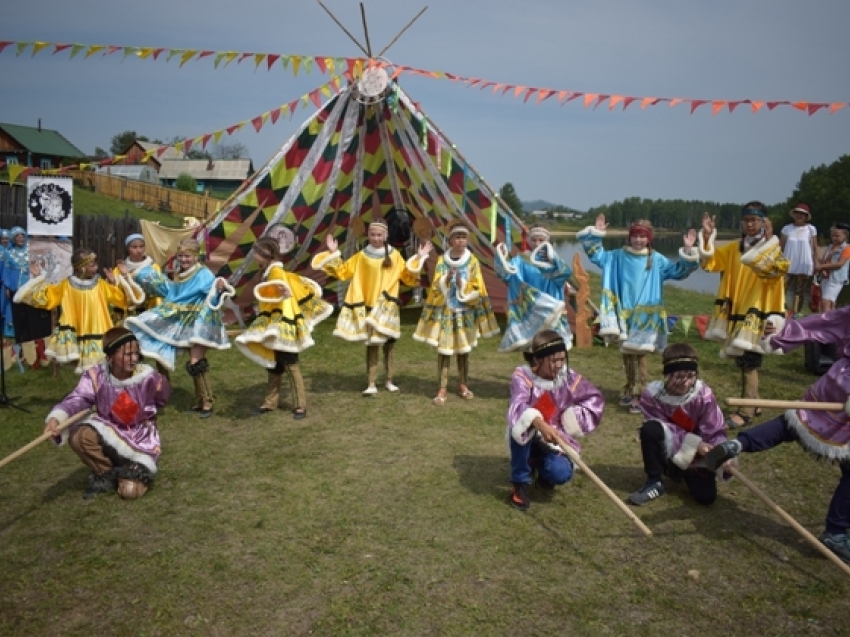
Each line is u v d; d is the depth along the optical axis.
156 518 4.75
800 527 4.11
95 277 7.22
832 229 11.37
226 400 7.52
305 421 6.78
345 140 10.07
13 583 3.97
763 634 3.50
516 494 4.85
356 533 4.51
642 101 7.57
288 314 6.75
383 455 5.86
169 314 6.90
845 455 4.21
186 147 8.98
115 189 36.38
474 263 7.44
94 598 3.83
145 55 7.62
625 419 6.82
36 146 39.38
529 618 3.62
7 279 9.98
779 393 7.56
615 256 7.25
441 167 9.98
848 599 3.79
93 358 7.05
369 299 7.65
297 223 10.60
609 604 3.74
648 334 6.97
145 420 5.27
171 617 3.65
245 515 4.78
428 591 3.85
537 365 4.89
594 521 4.67
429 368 8.91
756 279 6.49
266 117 8.95
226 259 10.31
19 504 4.99
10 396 7.62
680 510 4.83
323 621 3.59
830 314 4.60
